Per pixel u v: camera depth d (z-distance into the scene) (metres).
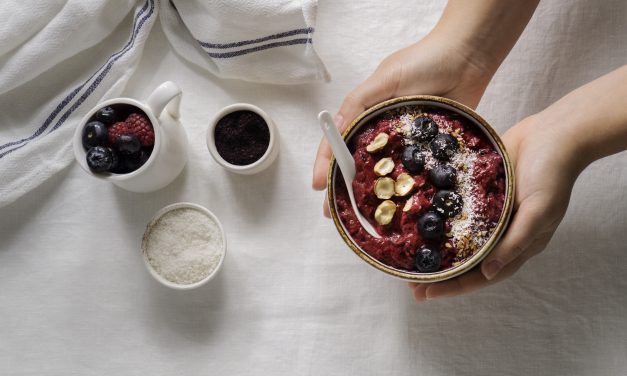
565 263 1.28
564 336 1.27
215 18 1.26
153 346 1.30
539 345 1.27
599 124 1.05
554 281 1.27
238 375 1.29
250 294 1.30
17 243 1.33
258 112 1.24
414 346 1.28
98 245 1.33
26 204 1.34
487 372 1.27
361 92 1.17
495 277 1.12
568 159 1.06
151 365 1.30
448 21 1.19
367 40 1.33
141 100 1.35
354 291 1.29
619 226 1.28
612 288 1.27
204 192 1.32
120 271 1.32
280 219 1.31
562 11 1.31
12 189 1.29
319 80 1.29
